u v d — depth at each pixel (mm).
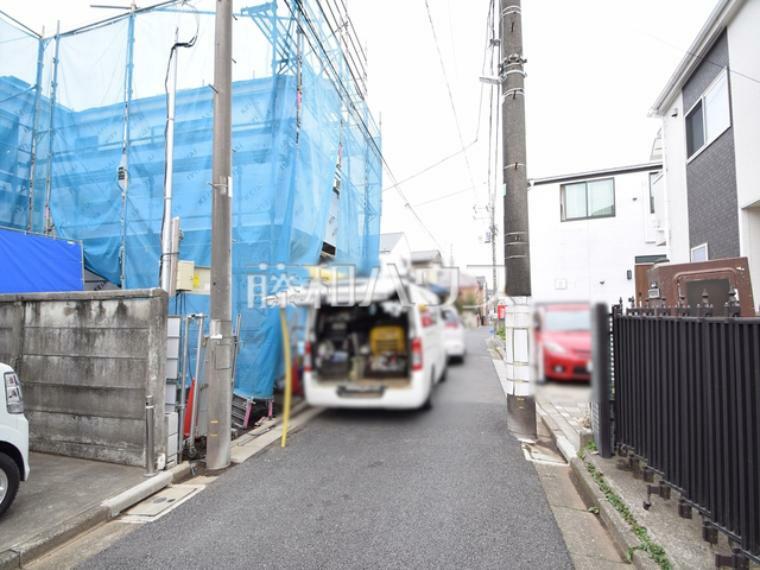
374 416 5387
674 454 2957
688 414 2785
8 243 6184
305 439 4742
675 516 2852
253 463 4199
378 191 12531
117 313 4164
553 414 5805
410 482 3650
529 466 4027
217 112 4328
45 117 7996
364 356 5008
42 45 8180
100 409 4184
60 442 4320
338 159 8812
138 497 3457
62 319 4371
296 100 6469
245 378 5605
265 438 4824
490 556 2594
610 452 3875
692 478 2740
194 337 5672
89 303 4277
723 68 7039
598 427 3967
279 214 6059
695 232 8227
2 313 4621
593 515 3143
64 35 7953
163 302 4082
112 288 7730
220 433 4102
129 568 2561
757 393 2176
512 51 5262
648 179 11414
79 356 4289
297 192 6418
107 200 7148
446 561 2543
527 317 4891
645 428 3395
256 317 5703
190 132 6633
